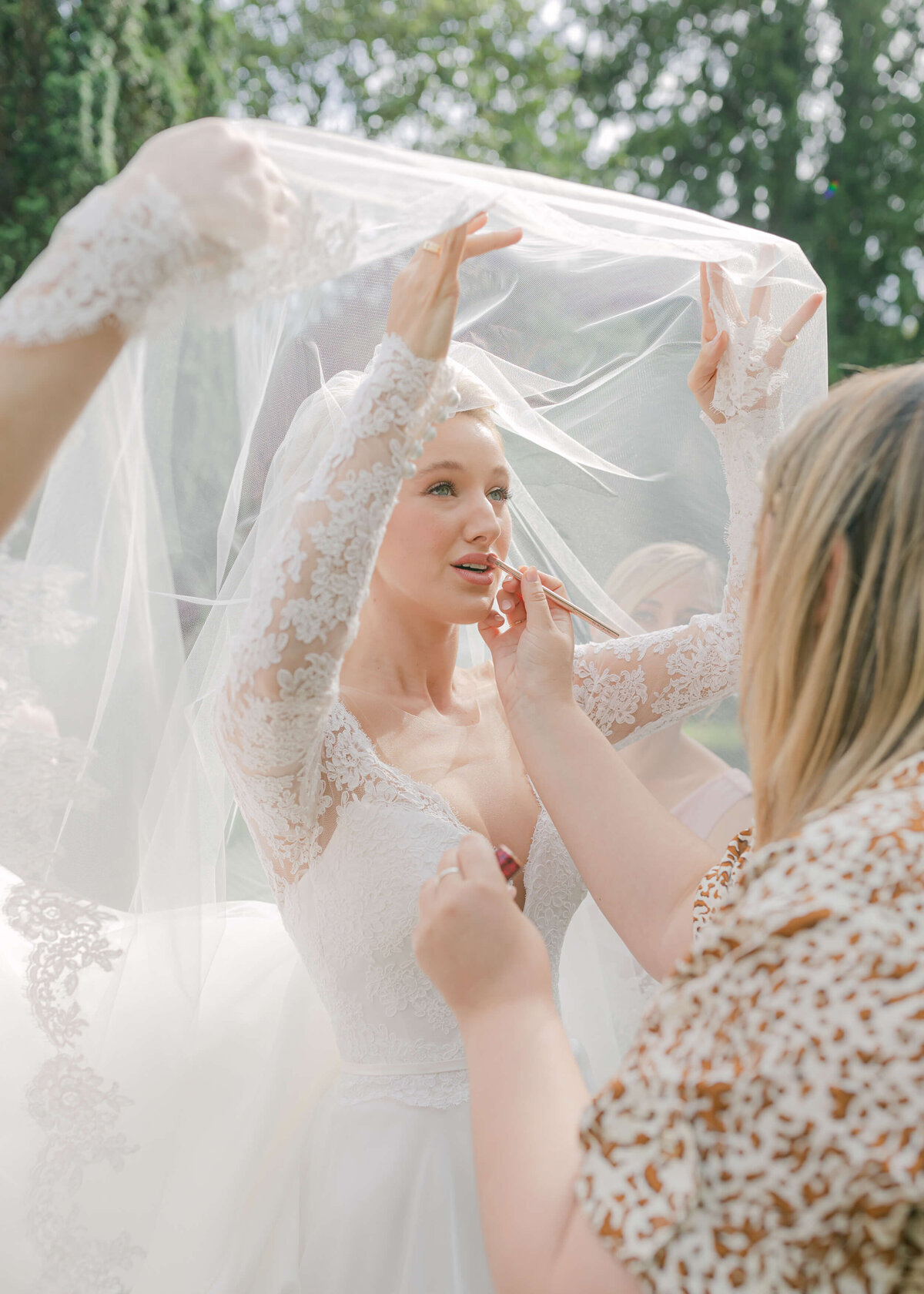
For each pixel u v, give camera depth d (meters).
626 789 1.32
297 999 1.67
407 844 1.46
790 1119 0.69
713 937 0.76
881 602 0.83
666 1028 0.77
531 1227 0.80
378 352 1.27
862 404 0.88
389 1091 1.47
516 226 1.44
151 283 0.98
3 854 1.25
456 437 1.54
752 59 14.60
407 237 1.14
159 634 1.37
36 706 1.27
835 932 0.71
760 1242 0.70
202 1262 1.45
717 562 2.08
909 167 13.84
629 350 1.89
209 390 1.38
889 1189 0.68
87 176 7.47
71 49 7.39
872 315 13.80
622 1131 0.75
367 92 14.63
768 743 0.92
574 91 15.88
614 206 1.52
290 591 1.24
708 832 2.28
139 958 1.38
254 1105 1.57
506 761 1.67
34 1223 1.27
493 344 1.84
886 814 0.77
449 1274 1.35
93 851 1.33
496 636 1.48
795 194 14.19
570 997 2.03
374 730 1.57
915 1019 0.68
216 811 1.61
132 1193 1.34
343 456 1.25
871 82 14.25
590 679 1.76
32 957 1.27
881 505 0.84
